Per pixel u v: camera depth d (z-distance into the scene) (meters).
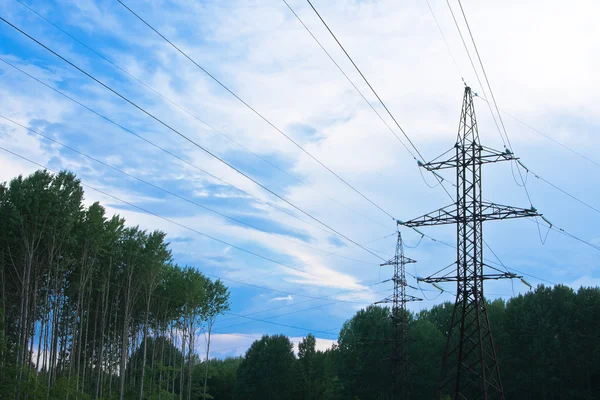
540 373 82.38
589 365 81.44
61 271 70.88
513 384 86.31
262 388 113.50
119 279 81.94
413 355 99.25
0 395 53.41
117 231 72.25
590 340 82.94
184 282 88.50
